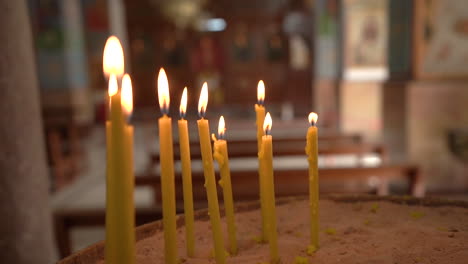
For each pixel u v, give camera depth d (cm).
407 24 501
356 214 132
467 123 495
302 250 103
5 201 212
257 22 1658
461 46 484
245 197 314
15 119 214
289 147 511
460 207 132
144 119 1398
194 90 1686
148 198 472
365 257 95
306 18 1544
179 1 1574
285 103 1609
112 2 1034
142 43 1656
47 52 814
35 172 226
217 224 83
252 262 97
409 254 95
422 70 486
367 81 670
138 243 111
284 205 145
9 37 212
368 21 681
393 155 526
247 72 1688
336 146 446
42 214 230
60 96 826
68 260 91
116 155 57
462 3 476
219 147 95
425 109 493
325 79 824
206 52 1677
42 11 806
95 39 1018
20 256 218
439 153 501
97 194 533
